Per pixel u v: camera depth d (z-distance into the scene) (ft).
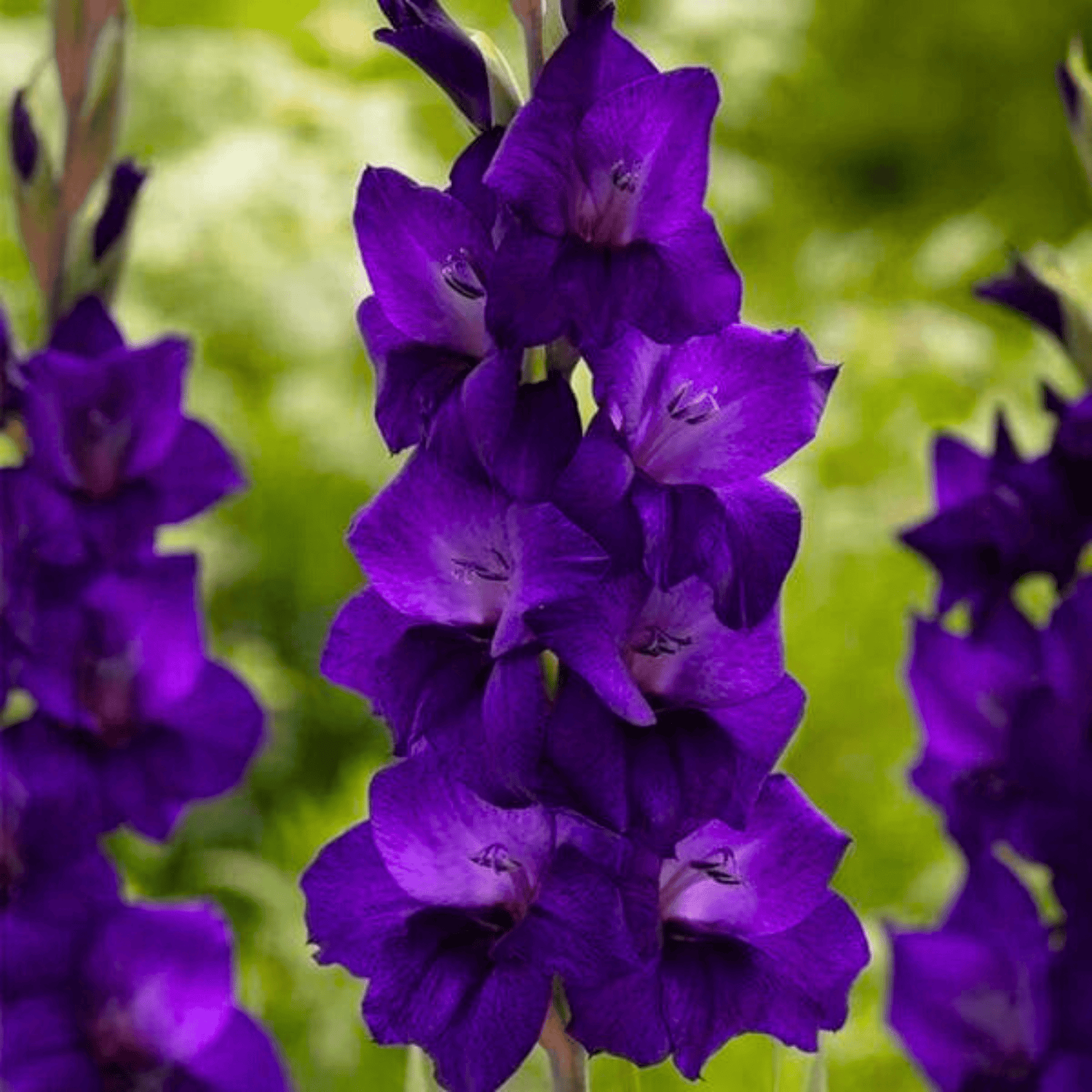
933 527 6.81
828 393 5.53
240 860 10.99
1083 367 6.89
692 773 5.47
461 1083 5.49
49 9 6.65
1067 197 21.07
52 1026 6.12
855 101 21.01
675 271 5.46
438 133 16.76
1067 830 6.52
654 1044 5.53
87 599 6.44
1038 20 21.25
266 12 17.48
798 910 5.59
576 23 5.55
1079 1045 6.41
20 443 6.51
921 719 6.79
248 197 13.55
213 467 6.58
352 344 13.56
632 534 5.41
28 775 6.33
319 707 12.70
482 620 5.53
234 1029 6.16
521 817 5.52
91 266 6.65
